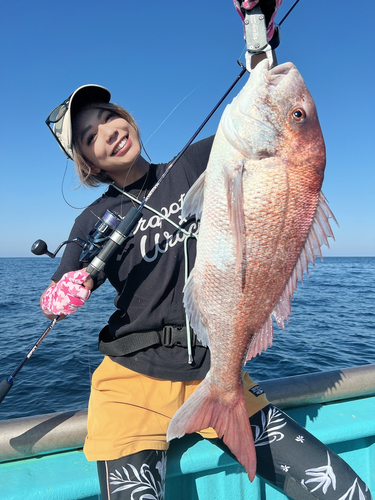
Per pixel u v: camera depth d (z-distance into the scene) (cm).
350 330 933
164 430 147
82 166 175
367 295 1916
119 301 163
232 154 136
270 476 148
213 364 143
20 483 149
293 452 142
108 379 155
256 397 159
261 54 153
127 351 154
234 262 136
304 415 197
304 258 140
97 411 150
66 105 165
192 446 171
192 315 145
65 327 895
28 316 1127
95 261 147
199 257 142
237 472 171
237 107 138
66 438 167
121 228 147
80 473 156
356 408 204
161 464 142
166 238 162
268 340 142
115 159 162
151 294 157
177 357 154
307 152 136
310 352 696
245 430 136
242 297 137
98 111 160
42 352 652
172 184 172
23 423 167
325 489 135
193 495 167
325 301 1628
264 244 135
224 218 137
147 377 153
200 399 140
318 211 139
